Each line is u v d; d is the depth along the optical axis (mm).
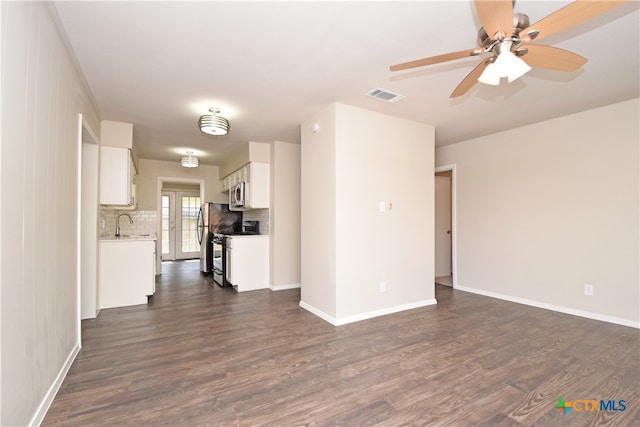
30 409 1533
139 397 1862
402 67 1843
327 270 3305
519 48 1632
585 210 3426
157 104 3186
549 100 3109
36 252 1611
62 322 2066
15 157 1372
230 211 6324
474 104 3221
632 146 3096
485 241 4422
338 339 2771
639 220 3059
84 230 3316
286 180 4871
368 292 3387
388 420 1663
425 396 1887
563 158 3604
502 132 4223
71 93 2270
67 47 2113
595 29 1933
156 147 5148
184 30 1944
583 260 3438
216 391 1933
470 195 4629
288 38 2043
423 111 3430
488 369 2219
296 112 3463
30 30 1514
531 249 3896
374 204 3441
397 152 3625
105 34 1977
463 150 4738
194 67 2428
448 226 5949
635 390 1948
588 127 3400
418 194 3814
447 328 3053
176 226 8508
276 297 4289
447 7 1738
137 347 2588
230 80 2658
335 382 2043
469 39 2066
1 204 1257
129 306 3828
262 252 4898
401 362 2324
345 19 1846
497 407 1780
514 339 2764
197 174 6629
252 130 4180
